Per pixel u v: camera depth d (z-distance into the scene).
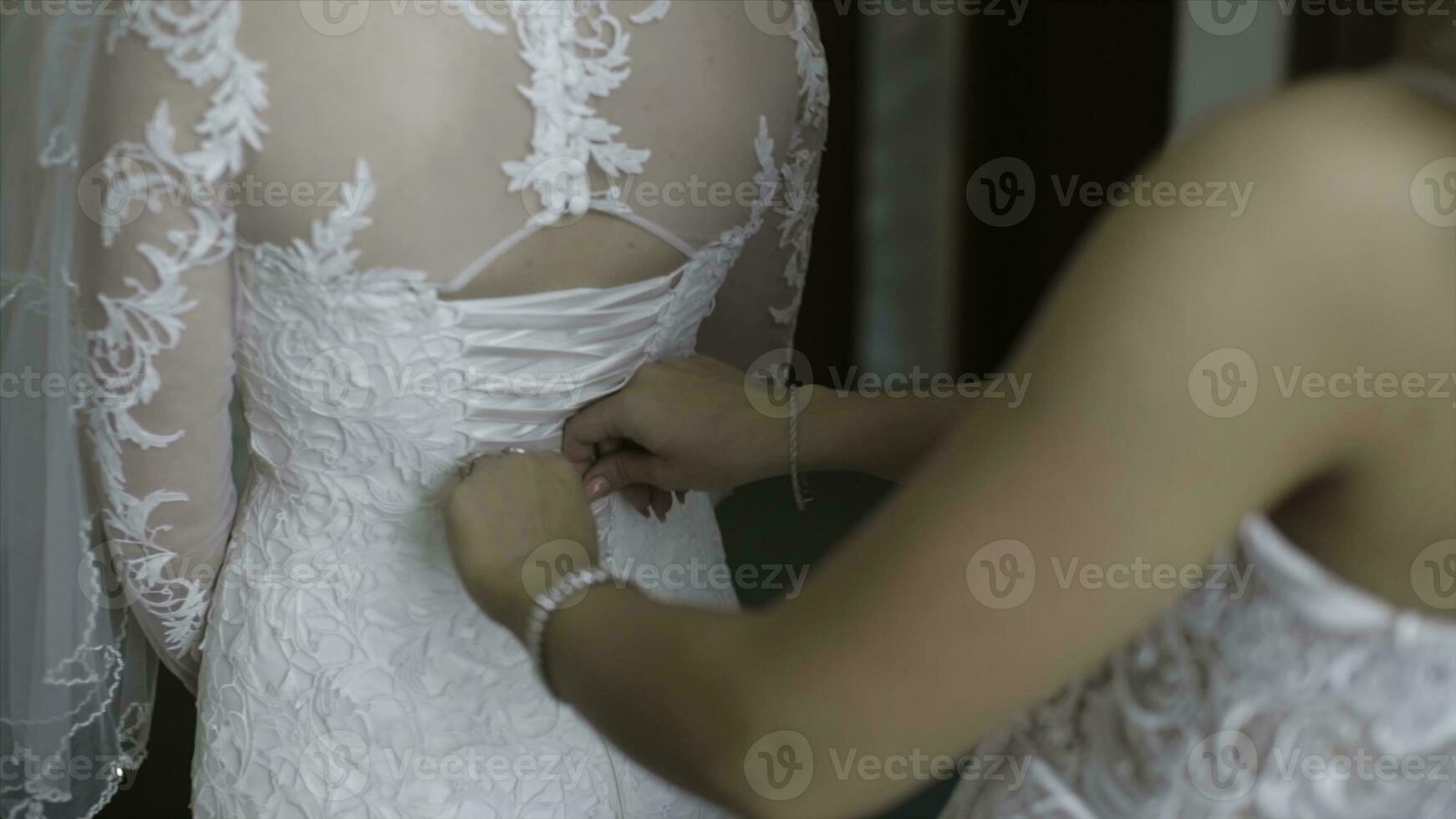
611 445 1.08
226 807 1.08
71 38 0.91
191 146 0.84
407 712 1.03
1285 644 0.67
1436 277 0.55
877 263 4.63
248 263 0.91
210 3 0.82
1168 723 0.73
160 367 0.92
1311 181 0.55
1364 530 0.62
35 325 1.05
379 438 0.97
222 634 1.07
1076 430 0.56
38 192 1.00
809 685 0.60
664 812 1.20
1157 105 3.58
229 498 1.07
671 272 1.01
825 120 1.11
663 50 0.91
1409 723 0.65
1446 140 0.56
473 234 0.89
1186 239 0.55
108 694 1.20
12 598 1.13
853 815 0.63
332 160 0.85
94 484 1.10
